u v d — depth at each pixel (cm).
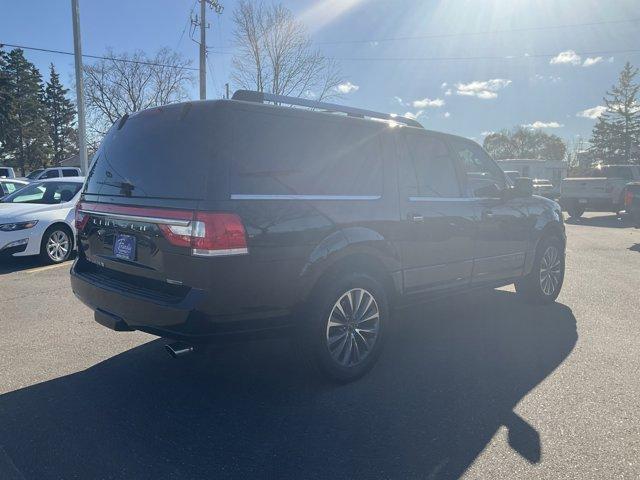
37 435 319
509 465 291
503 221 548
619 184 1769
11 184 1356
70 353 458
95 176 424
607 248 1130
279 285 347
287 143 366
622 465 292
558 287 653
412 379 409
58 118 6538
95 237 411
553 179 4744
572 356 459
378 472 284
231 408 357
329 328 384
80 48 1827
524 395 380
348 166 402
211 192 323
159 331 344
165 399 370
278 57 3200
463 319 576
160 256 342
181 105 362
